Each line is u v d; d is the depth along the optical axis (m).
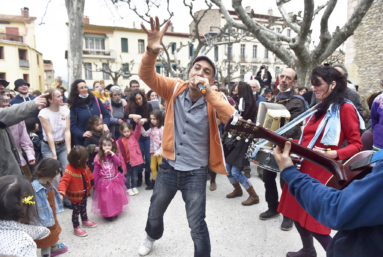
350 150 1.87
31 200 1.60
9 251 1.37
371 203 0.76
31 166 3.95
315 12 10.89
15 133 3.26
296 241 2.75
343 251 0.92
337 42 8.40
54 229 2.44
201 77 1.78
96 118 4.01
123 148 4.25
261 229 3.00
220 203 3.74
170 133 2.09
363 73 12.77
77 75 6.73
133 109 4.89
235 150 3.46
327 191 0.94
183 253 2.55
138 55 31.53
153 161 4.35
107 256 2.53
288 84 3.03
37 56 32.41
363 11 7.59
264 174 3.18
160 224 2.35
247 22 8.98
